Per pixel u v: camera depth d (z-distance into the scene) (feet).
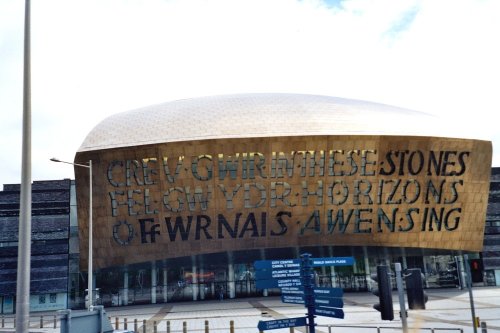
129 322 99.60
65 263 167.53
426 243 159.12
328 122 152.56
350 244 155.53
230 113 157.69
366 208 152.87
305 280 28.45
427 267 164.86
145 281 160.66
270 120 152.87
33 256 167.94
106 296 160.04
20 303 30.86
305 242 153.89
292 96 178.40
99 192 153.07
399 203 153.89
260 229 151.74
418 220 156.35
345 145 146.82
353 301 129.29
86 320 32.27
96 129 163.63
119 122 163.84
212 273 160.04
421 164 151.12
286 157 147.13
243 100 170.81
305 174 148.66
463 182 156.25
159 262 154.71
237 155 147.02
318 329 76.64
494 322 77.00
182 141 145.89
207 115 157.58
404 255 162.09
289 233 152.66
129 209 152.66
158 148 147.13
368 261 162.91
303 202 150.82
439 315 89.45
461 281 162.81
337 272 161.89
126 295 159.84
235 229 151.53
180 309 130.72
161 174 149.28
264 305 130.11
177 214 151.64
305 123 151.53
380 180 150.92
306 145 146.10
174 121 156.66
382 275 28.45
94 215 154.51
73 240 170.30
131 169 150.20
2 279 168.25
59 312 30.25
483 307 101.91
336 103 170.30
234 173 148.46
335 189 150.30
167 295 159.12
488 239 183.52
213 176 148.46
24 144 33.53
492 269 180.14
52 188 176.65
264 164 147.54
